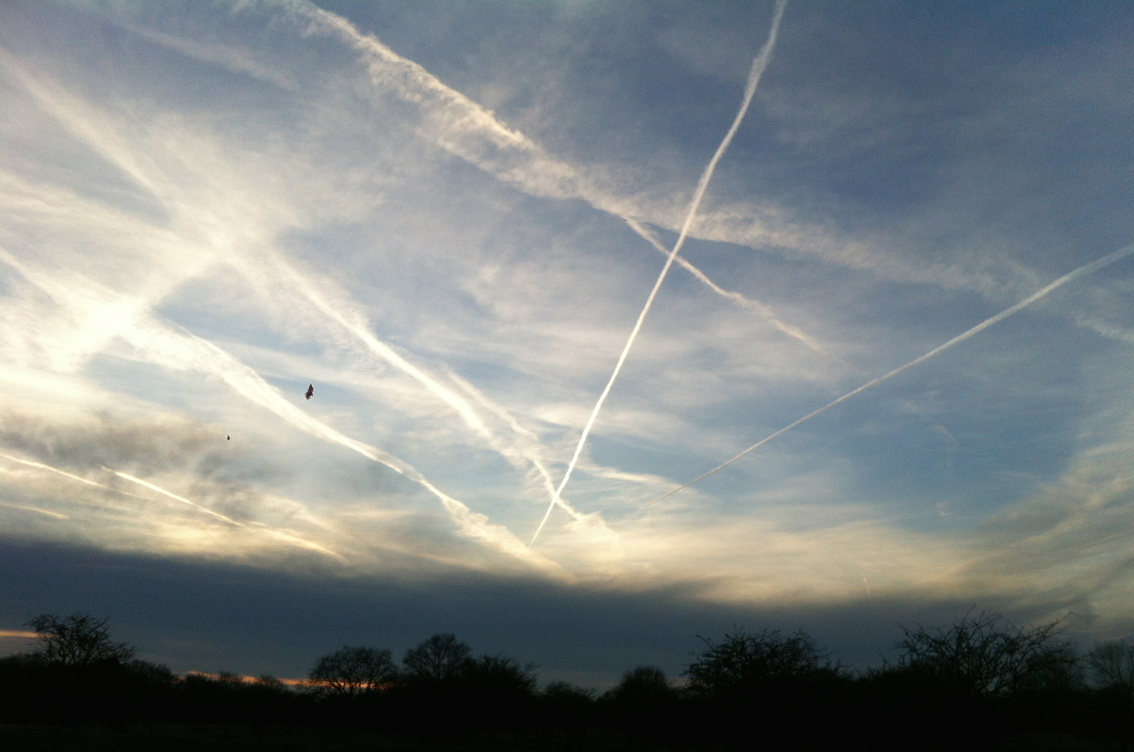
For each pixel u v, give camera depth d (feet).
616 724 278.46
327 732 343.46
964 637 92.17
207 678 368.27
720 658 120.88
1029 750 133.49
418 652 308.19
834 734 114.93
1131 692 138.82
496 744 274.36
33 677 224.74
